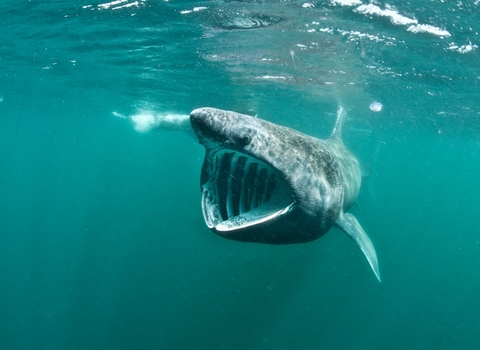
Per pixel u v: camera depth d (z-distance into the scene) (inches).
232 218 139.1
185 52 451.8
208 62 487.2
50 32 427.5
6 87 845.2
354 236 204.2
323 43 375.9
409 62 401.4
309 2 280.7
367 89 552.1
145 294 848.3
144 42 430.6
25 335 793.6
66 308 875.4
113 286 941.2
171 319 754.8
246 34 369.4
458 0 246.1
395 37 332.5
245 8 303.7
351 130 989.2
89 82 700.0
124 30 397.1
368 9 282.2
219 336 684.7
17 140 2787.9
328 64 450.9
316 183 164.7
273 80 558.9
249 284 769.6
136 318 768.3
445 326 895.7
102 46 464.8
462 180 3211.1
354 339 753.6
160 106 869.8
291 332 730.8
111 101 901.8
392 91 544.7
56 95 901.8
